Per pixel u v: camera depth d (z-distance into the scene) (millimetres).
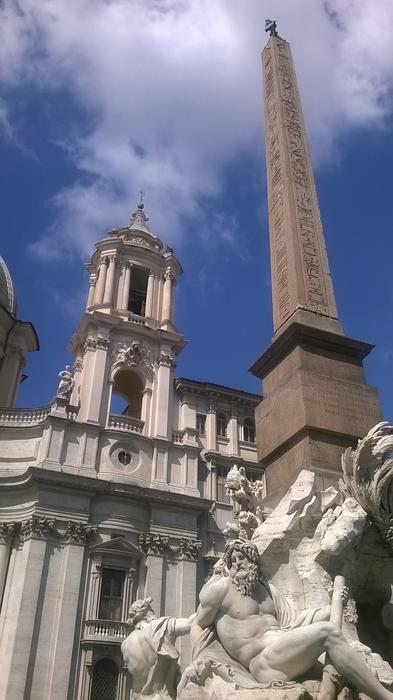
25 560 28609
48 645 26969
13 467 32125
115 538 30547
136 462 33656
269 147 15945
